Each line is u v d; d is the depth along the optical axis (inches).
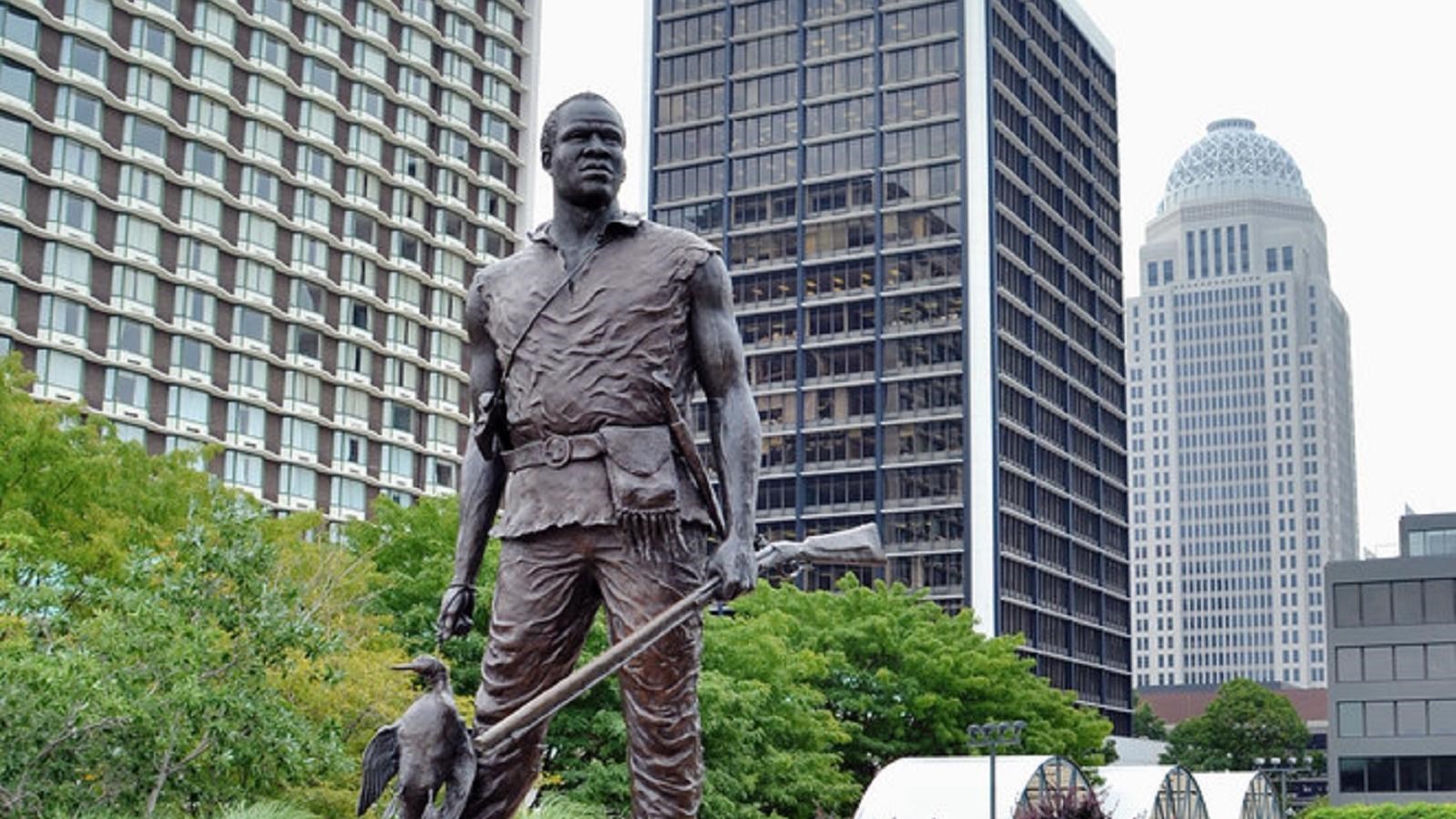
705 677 1254.9
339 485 3245.6
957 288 4200.3
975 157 4254.4
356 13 3408.0
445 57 3644.2
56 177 2726.4
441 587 1205.1
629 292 195.9
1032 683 2219.5
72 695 548.4
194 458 1174.3
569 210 200.7
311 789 750.5
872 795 1786.4
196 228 2984.7
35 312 2684.5
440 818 171.9
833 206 4407.0
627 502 191.6
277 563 840.9
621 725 1090.1
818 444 4276.6
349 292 3307.1
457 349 3580.2
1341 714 3314.5
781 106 4522.6
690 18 4697.3
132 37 2898.6
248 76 3139.8
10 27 2674.7
